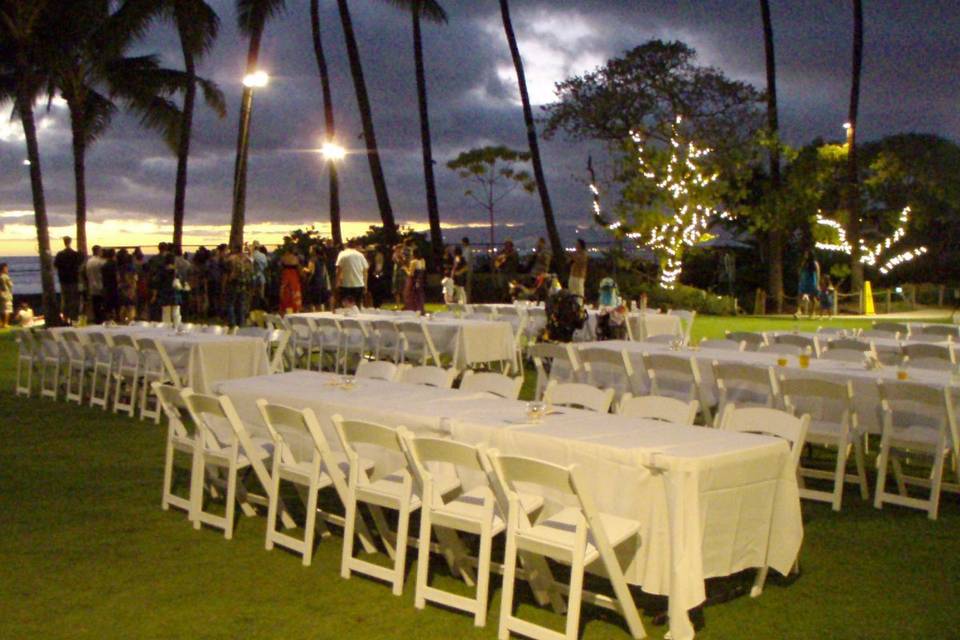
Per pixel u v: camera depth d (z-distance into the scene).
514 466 4.18
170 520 6.08
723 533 4.39
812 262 23.41
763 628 4.41
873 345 9.05
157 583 4.97
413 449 4.64
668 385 8.22
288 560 5.35
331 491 6.78
